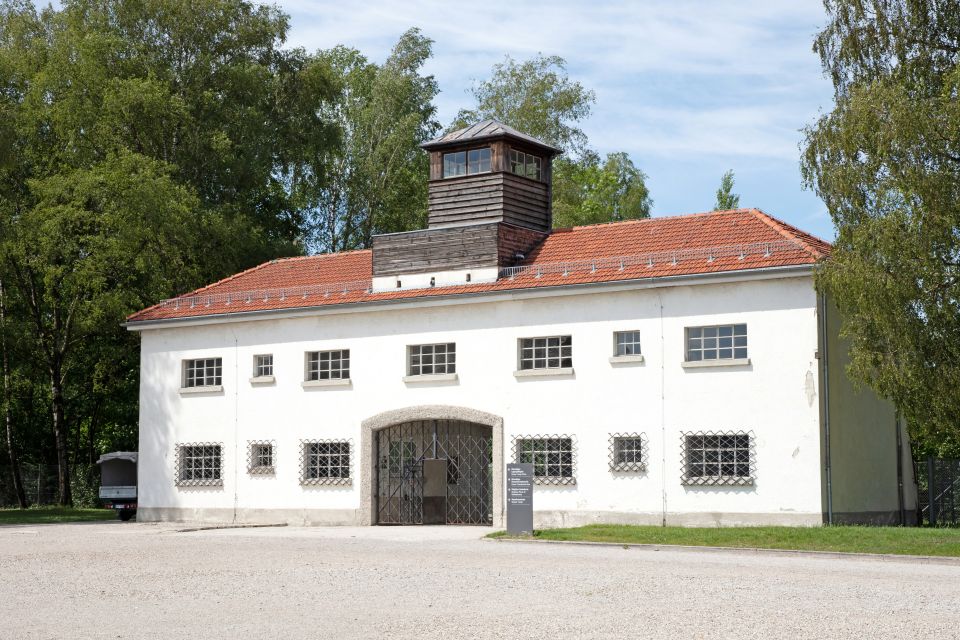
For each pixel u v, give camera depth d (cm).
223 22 5325
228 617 1385
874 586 1634
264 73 5409
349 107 6475
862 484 2870
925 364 2470
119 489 3872
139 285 4834
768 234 2955
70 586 1712
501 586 1659
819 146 2619
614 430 2945
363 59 6769
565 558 2092
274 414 3503
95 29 5188
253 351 3566
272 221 5628
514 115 6309
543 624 1313
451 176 3491
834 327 2794
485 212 3403
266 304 3588
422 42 6475
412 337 3294
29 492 5506
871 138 2519
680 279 2862
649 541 2383
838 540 2281
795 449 2711
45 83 4897
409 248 3384
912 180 2455
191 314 3681
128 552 2288
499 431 3117
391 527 3181
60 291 4981
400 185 6250
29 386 5500
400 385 3294
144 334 3788
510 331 3131
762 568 1897
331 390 3412
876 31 2783
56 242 4644
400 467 3347
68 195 4634
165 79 5116
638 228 3278
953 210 2467
